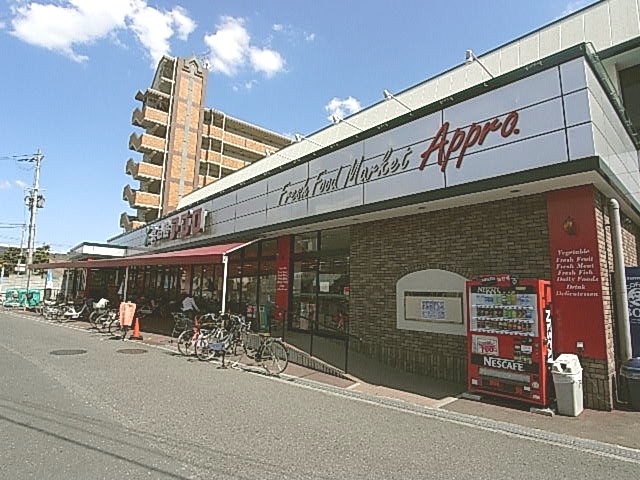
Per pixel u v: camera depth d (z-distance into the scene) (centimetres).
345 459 468
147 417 587
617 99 825
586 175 693
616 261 764
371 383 870
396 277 1062
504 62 1112
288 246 1475
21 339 1320
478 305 791
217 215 1759
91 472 406
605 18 991
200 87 5066
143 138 4578
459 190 833
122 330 1490
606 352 704
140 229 2692
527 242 827
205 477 406
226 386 804
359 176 1059
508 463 475
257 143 5428
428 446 521
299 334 1358
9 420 553
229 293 1808
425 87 1283
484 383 762
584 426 616
